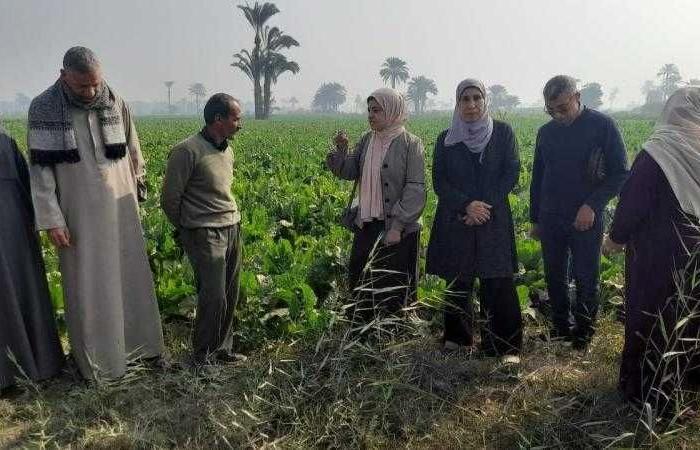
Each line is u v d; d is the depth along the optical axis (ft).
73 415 11.44
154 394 12.47
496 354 13.97
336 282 18.06
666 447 10.14
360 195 14.32
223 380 12.64
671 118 10.89
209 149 13.12
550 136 14.47
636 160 11.12
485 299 13.93
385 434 10.98
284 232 24.98
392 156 13.84
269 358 13.39
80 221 12.33
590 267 14.16
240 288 16.01
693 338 10.64
